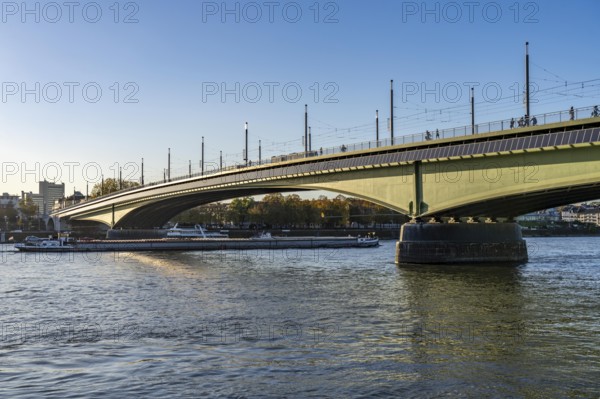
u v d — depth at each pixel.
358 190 75.44
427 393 22.17
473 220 77.44
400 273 64.50
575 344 29.56
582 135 51.19
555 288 50.50
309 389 22.75
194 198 127.50
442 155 63.66
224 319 37.50
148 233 161.75
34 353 28.70
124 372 25.19
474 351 28.22
